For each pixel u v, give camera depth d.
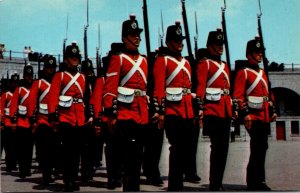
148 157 8.02
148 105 6.43
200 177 8.88
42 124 8.44
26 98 10.06
